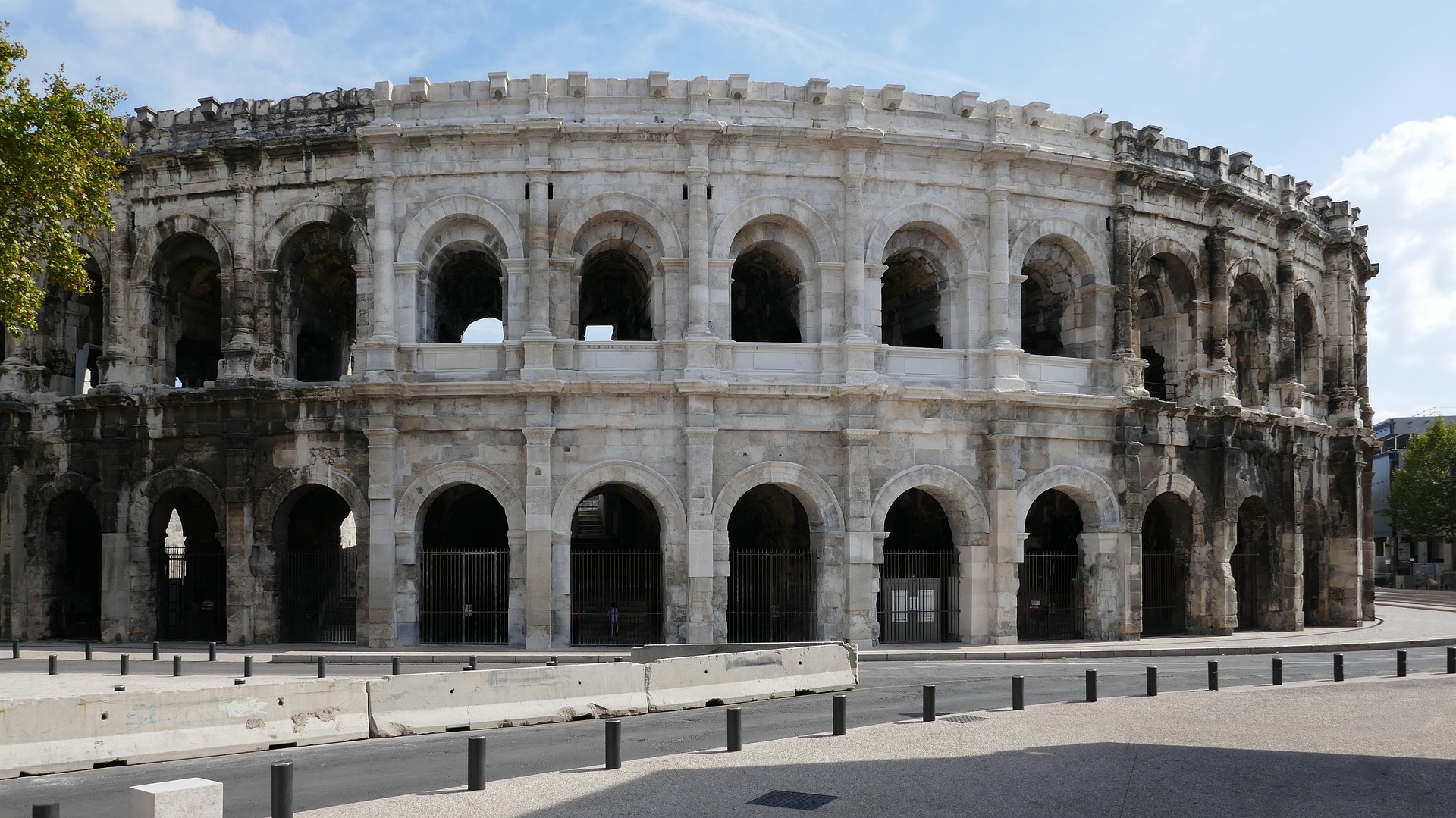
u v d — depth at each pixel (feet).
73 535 157.58
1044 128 145.48
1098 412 142.82
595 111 134.31
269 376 135.95
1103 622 142.10
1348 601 175.83
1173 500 155.22
